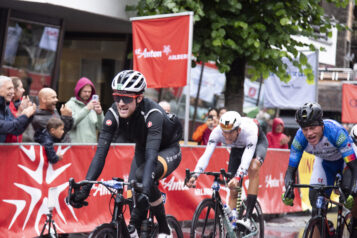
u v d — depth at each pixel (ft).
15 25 45.37
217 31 45.34
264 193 44.37
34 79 47.42
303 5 46.60
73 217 29.78
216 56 46.62
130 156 33.14
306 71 51.01
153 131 20.45
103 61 54.85
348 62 110.22
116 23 50.01
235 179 27.61
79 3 44.45
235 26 44.70
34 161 27.43
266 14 46.96
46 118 29.48
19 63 46.03
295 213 51.37
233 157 30.71
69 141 30.76
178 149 22.44
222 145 41.39
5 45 44.55
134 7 47.67
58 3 43.04
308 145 25.80
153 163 19.94
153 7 45.42
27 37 46.37
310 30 51.60
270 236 36.50
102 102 54.95
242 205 30.35
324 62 84.38
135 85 19.81
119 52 54.49
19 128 25.25
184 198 36.73
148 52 37.04
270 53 46.01
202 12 43.62
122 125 20.90
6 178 26.16
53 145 28.32
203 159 28.40
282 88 63.10
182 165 36.32
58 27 48.67
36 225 27.76
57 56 49.08
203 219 26.45
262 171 43.80
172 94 61.62
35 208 27.68
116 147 32.12
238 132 27.96
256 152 30.58
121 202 19.48
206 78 67.26
